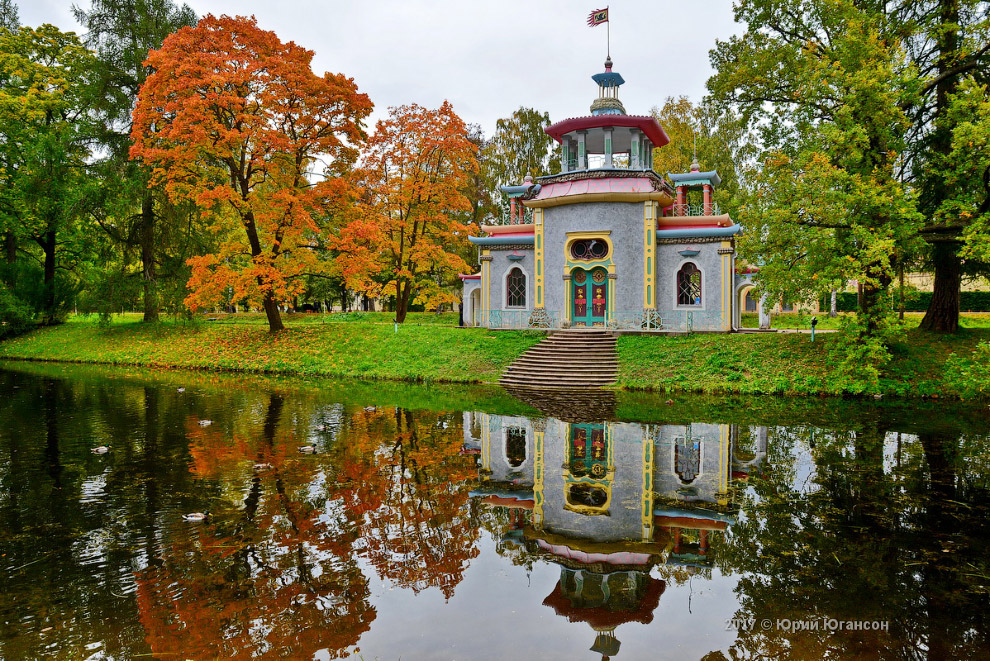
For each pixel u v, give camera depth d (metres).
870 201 15.53
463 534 7.23
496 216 42.88
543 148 43.22
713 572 6.20
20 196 29.84
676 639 4.92
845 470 9.84
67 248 35.81
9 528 7.36
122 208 28.78
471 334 25.27
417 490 8.90
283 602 5.56
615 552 6.72
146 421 13.97
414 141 30.78
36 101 30.39
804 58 19.58
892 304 17.19
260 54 24.16
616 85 26.34
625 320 24.30
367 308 54.19
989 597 5.57
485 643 4.86
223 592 5.74
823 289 16.16
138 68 28.66
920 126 19.14
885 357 16.41
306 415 14.78
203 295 24.28
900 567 6.24
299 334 27.14
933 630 5.01
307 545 6.89
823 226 17.03
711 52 23.00
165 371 24.70
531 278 26.70
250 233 25.72
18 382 20.98
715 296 23.62
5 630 5.02
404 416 14.70
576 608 5.48
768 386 18.09
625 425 13.61
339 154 26.86
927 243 16.44
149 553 6.64
